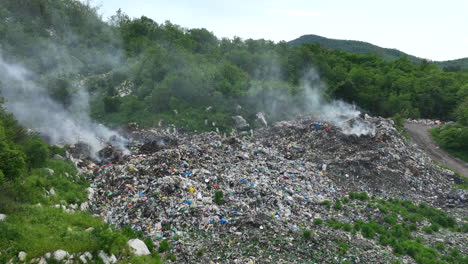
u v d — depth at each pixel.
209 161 23.12
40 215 13.01
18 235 10.97
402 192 23.83
